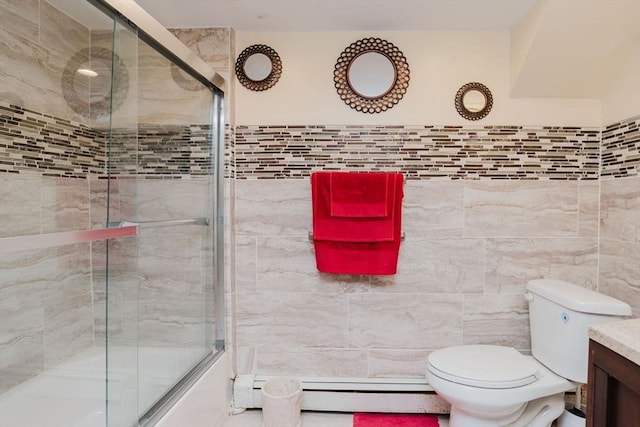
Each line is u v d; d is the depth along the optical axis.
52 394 1.53
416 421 1.86
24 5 1.53
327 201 1.86
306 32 1.95
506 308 1.95
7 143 1.49
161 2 1.67
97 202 1.73
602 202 1.89
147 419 1.37
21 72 1.53
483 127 1.93
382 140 1.95
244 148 1.98
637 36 1.61
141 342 1.66
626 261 1.72
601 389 0.98
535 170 1.92
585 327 1.49
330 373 2.00
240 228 1.99
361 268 1.86
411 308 1.97
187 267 1.85
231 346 1.96
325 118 1.95
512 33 1.88
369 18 1.81
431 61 1.93
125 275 1.56
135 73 1.60
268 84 1.96
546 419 1.61
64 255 1.67
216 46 1.91
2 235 1.48
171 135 1.75
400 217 1.86
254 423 1.85
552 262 1.93
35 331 1.58
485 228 1.94
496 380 1.43
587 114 1.91
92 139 1.73
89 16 1.53
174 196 1.78
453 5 1.69
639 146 1.64
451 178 1.94
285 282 1.99
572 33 1.63
